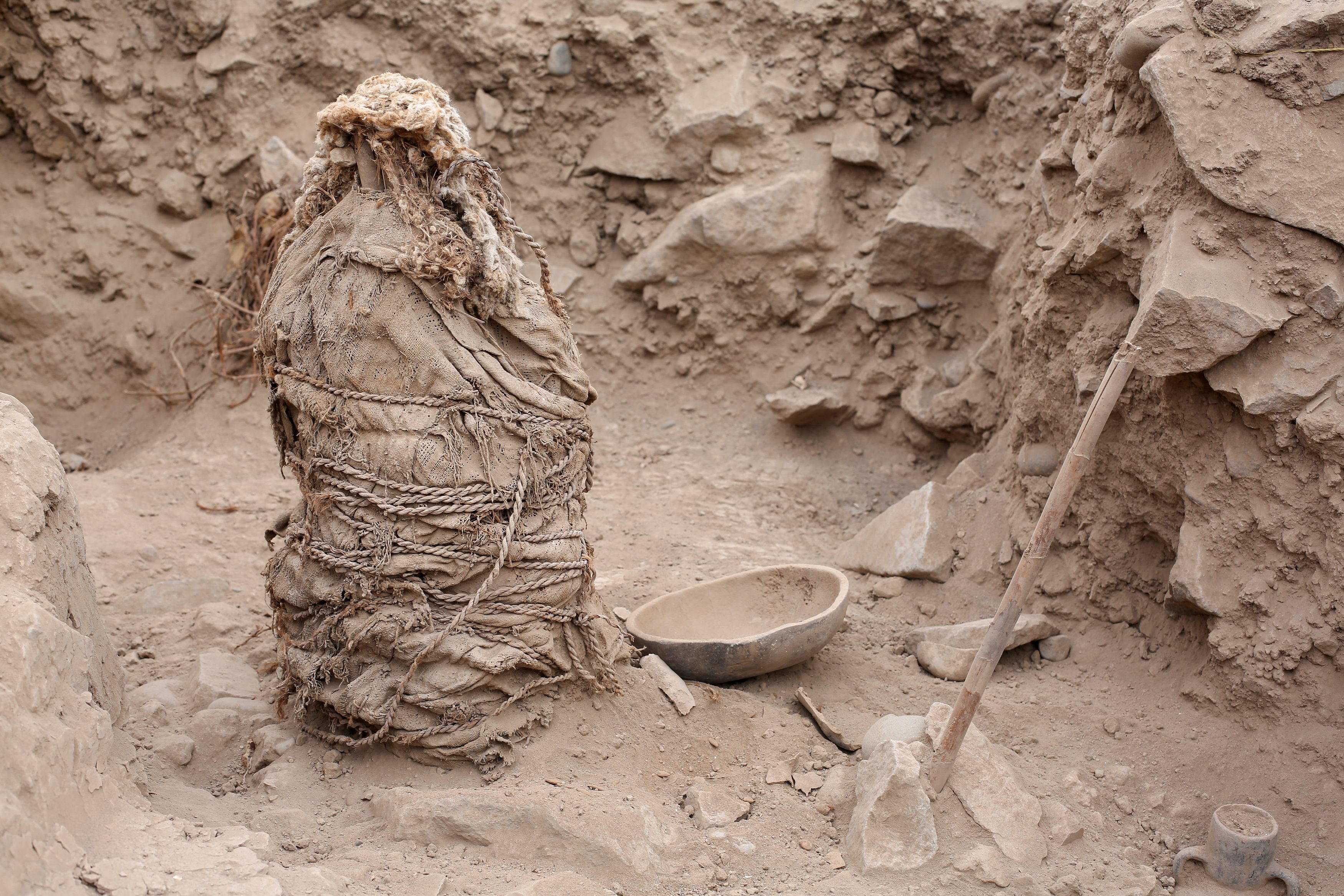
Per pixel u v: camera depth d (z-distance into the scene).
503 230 3.46
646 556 5.14
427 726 3.30
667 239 6.79
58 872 2.36
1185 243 3.64
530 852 3.00
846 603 4.11
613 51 6.91
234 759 3.54
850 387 6.66
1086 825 3.39
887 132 6.71
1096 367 4.25
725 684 3.94
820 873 3.08
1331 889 3.28
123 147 7.34
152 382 7.20
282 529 3.69
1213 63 3.58
